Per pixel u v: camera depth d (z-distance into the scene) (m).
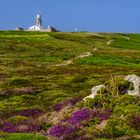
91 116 34.19
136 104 35.03
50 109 45.06
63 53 144.75
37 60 127.25
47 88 66.88
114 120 31.33
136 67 109.62
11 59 125.81
